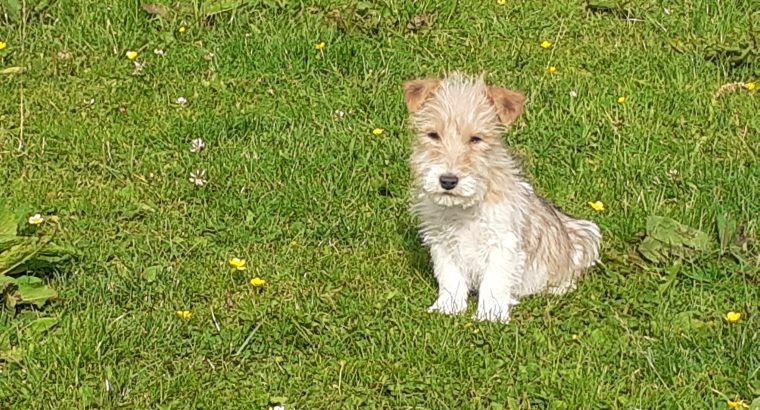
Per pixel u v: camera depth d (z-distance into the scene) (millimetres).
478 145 2213
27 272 2338
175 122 2814
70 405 2066
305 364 2156
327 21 3121
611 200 2582
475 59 3031
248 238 2475
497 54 3051
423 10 3166
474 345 2176
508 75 2965
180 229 2500
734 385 2107
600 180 2635
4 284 2256
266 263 2406
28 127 2797
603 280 2342
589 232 2406
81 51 3051
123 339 2182
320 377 2129
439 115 2217
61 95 2906
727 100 2875
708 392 2086
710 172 2639
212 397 2094
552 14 3195
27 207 2520
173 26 3117
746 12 3168
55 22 3129
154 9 3141
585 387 2084
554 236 2332
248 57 3016
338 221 2506
